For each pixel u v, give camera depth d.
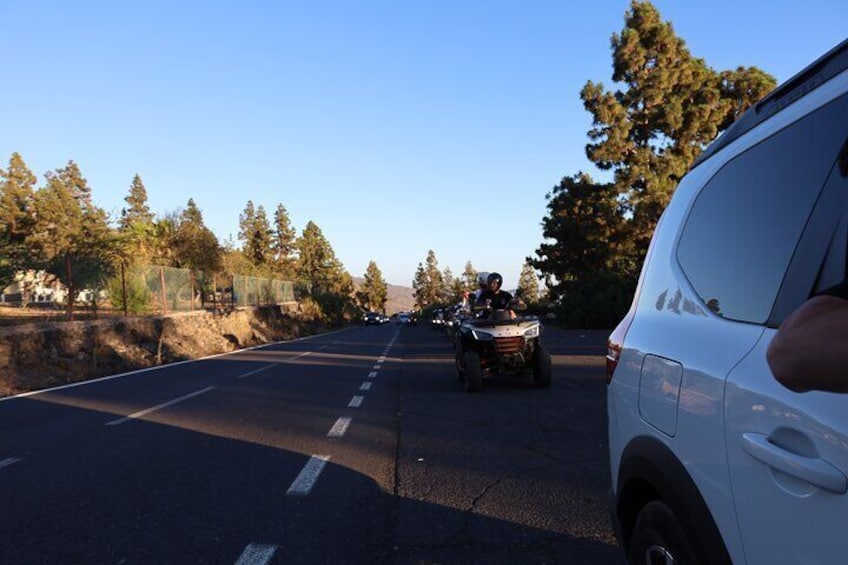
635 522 2.95
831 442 1.60
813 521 1.64
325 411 10.07
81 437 8.16
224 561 4.20
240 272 55.19
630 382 3.01
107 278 24.94
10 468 6.61
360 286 166.75
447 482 5.98
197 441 7.84
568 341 25.42
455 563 4.15
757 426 1.90
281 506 5.32
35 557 4.27
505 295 12.82
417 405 10.49
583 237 39.25
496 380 13.51
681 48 35.56
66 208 56.66
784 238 2.05
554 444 7.38
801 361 1.33
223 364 19.22
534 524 4.84
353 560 4.21
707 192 2.76
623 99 35.91
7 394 13.54
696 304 2.59
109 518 5.03
